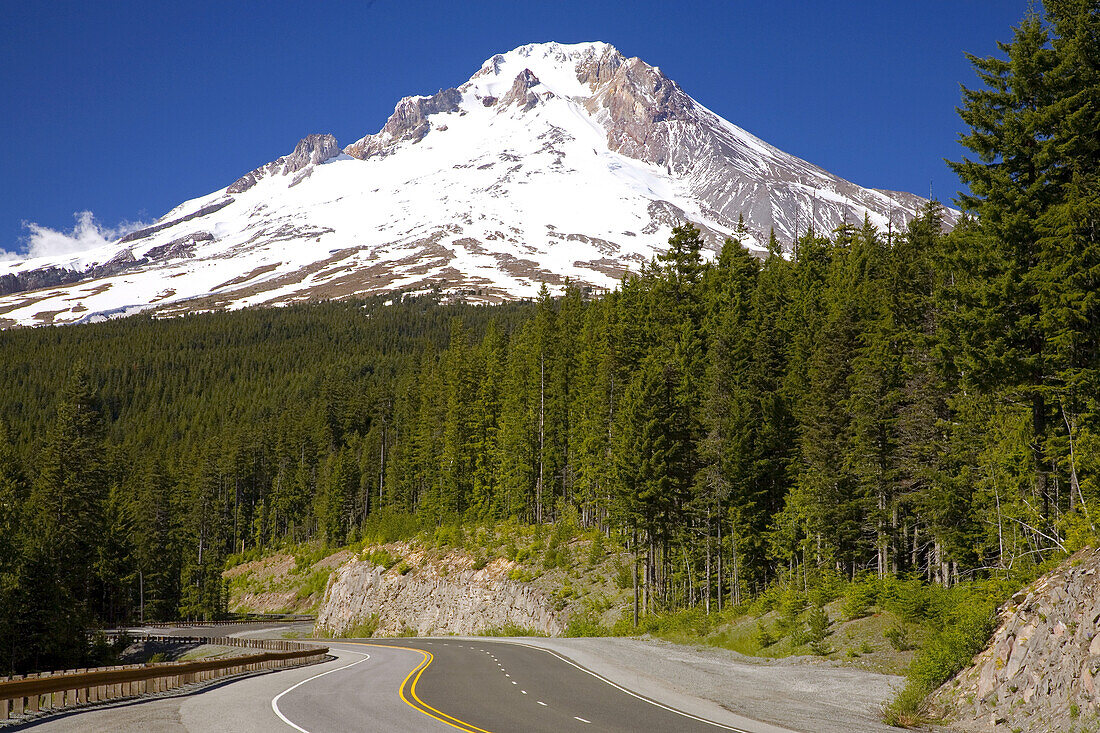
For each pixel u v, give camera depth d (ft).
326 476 379.35
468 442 270.26
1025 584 68.23
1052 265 84.07
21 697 50.90
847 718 58.80
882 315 152.97
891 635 91.81
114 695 63.93
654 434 160.35
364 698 62.64
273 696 64.28
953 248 94.79
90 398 209.26
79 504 197.36
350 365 572.51
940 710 58.59
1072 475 84.58
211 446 427.33
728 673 86.22
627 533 175.83
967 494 111.86
